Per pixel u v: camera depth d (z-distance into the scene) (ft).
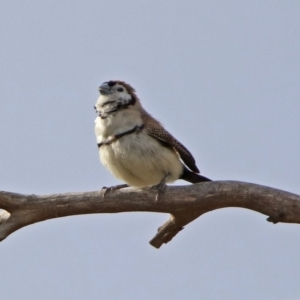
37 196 37.93
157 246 43.11
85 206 38.14
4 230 37.76
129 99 44.75
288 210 37.42
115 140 43.21
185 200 37.96
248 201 37.81
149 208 38.50
